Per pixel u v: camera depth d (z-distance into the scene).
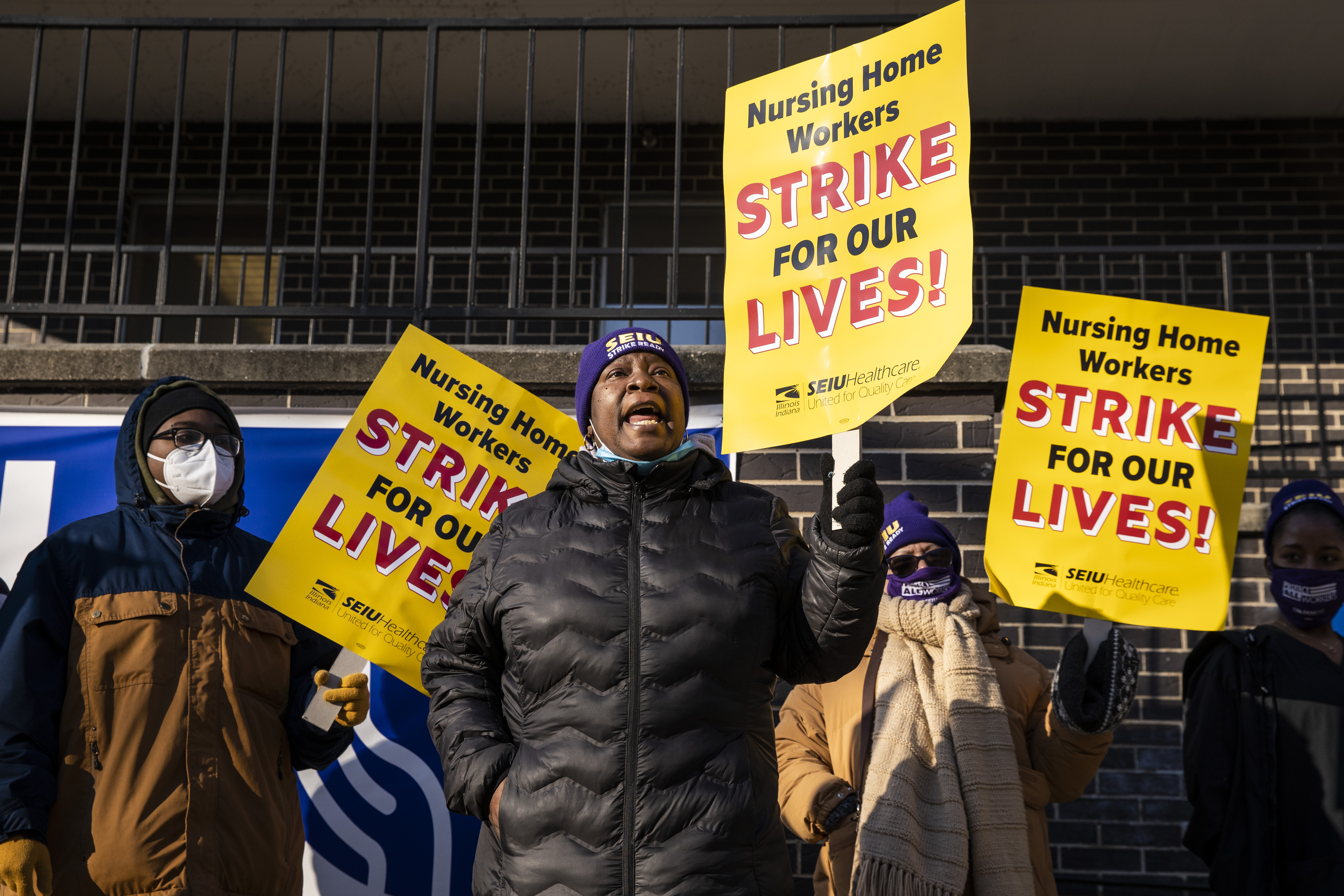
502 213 7.87
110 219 7.86
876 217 2.47
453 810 1.88
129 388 3.36
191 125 8.06
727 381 2.53
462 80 7.52
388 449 2.70
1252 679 2.64
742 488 2.03
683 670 1.76
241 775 2.20
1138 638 4.50
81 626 2.19
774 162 2.63
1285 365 6.61
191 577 2.31
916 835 2.35
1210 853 2.62
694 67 7.35
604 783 1.70
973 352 3.30
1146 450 2.66
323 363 3.31
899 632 2.65
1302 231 7.59
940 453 3.29
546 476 2.76
